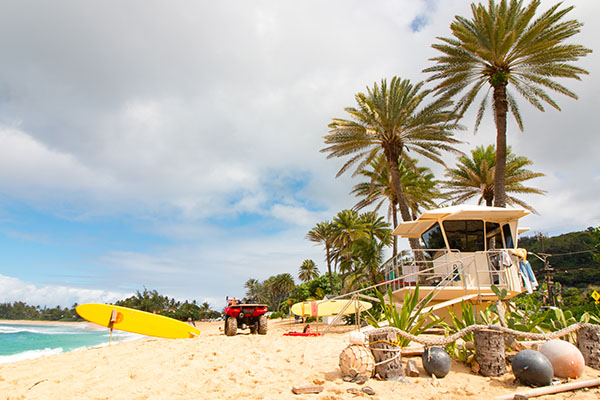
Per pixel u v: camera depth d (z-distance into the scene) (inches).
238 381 205.8
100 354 343.9
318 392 184.2
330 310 526.3
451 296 443.5
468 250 488.1
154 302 3612.2
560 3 668.1
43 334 1604.3
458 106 808.3
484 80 788.6
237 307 552.4
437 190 1198.9
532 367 189.8
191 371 229.5
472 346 237.1
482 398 176.2
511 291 426.9
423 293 447.5
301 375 221.8
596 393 182.4
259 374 223.8
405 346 257.1
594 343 232.2
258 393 182.4
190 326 582.2
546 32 700.0
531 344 241.1
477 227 492.7
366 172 1165.7
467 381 202.8
